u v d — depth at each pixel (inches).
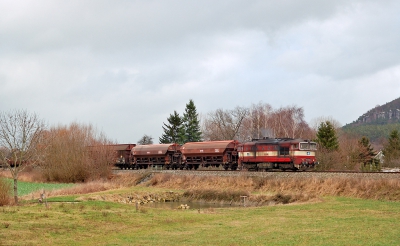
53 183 2893.7
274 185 2150.6
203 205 2063.2
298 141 2326.5
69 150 3056.1
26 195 1910.7
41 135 2101.4
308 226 1155.3
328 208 1541.6
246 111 4766.2
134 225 1187.9
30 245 887.1
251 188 2215.8
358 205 1578.5
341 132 5659.5
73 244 932.6
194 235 1042.1
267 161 2452.0
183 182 2559.1
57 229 1055.0
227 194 2155.5
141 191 2341.3
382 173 1926.7
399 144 4151.1
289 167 2359.7
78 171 2987.2
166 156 3208.7
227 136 4630.9
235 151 2822.3
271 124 4411.9
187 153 3009.4
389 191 1737.2
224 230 1118.4
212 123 5002.5
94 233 1058.7
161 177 2689.5
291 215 1411.2
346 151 3590.1
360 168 3075.8
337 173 2054.6
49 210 1302.9
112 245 920.3
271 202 1924.2
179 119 4798.2
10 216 1155.3
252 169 2566.4
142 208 1517.0
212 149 2876.5
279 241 935.7
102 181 2753.4
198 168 3102.9
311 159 2353.6
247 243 920.9
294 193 1969.7
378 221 1214.3
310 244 898.1
